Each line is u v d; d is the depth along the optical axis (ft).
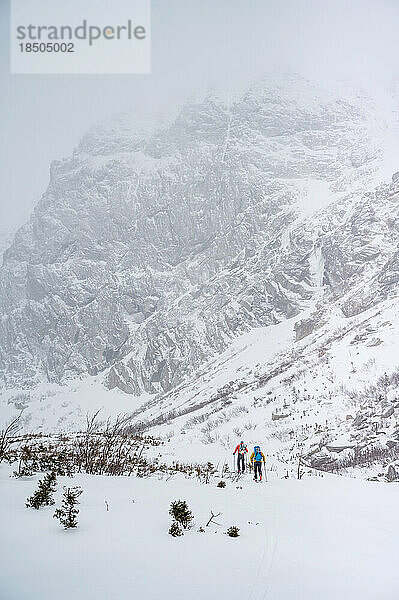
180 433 218.38
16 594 20.43
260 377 284.20
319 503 42.78
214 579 22.54
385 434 120.88
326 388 182.70
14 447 70.74
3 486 40.45
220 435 182.91
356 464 110.93
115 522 31.12
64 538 27.63
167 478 52.90
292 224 618.44
